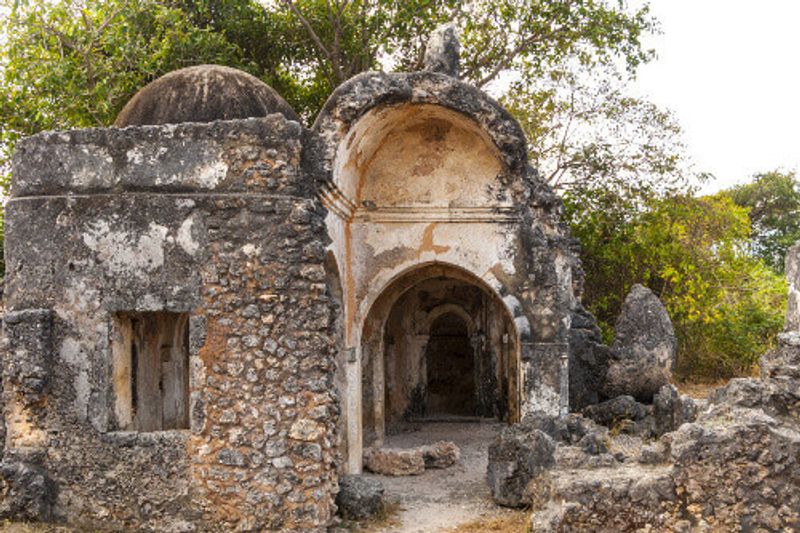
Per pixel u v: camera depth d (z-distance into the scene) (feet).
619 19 64.64
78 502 28.12
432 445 41.68
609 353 48.88
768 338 70.85
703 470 23.04
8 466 27.89
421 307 56.65
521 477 32.17
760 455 22.71
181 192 28.32
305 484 27.43
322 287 27.91
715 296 68.90
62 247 28.55
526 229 37.42
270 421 27.55
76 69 49.08
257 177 28.17
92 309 28.30
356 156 35.29
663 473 23.99
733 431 22.95
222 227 28.04
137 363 32.37
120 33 49.75
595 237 69.97
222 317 27.81
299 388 27.68
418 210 37.76
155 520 27.76
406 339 55.93
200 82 33.63
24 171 29.01
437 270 42.47
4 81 49.44
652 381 47.83
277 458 27.50
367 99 31.78
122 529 27.81
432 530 29.43
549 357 37.01
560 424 33.76
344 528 28.91
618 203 68.74
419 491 35.81
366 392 43.42
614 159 69.10
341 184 33.47
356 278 37.88
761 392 25.23
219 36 57.57
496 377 56.18
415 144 37.63
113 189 28.50
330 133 31.19
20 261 28.81
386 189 37.88
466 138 37.45
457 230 37.81
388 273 37.83
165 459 27.81
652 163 68.44
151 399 33.94
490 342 56.34
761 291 73.46
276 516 27.37
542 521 24.11
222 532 27.45
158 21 55.88
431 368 63.31
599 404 46.06
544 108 69.36
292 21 64.85
